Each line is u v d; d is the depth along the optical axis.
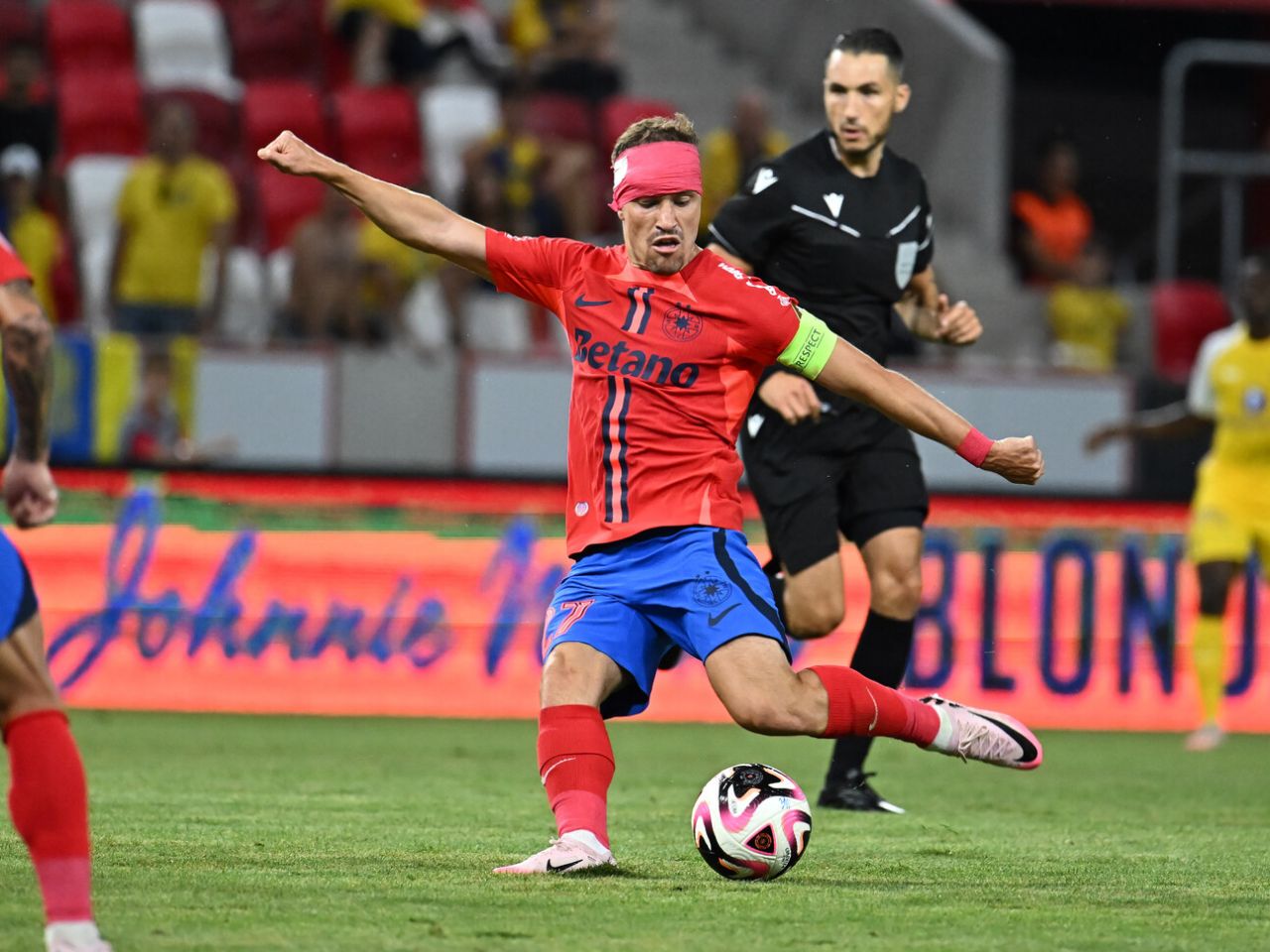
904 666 22.44
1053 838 20.72
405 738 32.62
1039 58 62.97
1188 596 39.47
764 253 22.16
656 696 38.56
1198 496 36.44
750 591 16.02
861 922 14.03
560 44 55.12
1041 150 60.44
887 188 22.27
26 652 11.89
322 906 14.10
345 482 37.31
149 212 44.28
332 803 22.69
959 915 14.54
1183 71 58.34
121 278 44.50
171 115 44.53
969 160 54.91
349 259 44.72
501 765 28.34
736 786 16.22
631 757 30.61
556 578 37.94
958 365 43.06
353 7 54.19
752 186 22.14
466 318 46.72
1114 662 39.16
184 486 36.91
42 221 46.16
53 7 54.25
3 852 16.67
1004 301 51.97
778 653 15.91
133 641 36.59
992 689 38.53
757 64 60.50
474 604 37.62
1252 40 63.88
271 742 31.28
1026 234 55.34
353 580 37.28
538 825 20.55
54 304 47.06
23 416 13.46
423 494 37.56
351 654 37.22
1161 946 13.33
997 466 16.20
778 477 22.19
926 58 56.00
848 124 21.78
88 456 39.62
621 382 16.17
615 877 15.91
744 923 13.75
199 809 21.69
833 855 18.39
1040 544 38.88
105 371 39.78
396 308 45.50
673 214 15.99
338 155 52.25
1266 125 63.53
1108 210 62.22
